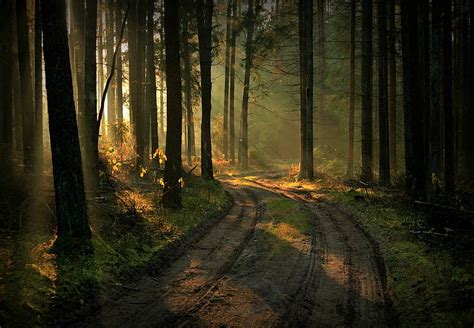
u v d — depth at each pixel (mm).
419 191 14688
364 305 7590
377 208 15625
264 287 8281
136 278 8391
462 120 23484
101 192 13125
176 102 14328
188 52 31938
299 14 28859
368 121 23328
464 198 13664
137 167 19656
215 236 12492
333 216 15672
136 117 20203
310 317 7039
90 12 13250
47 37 8211
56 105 8406
